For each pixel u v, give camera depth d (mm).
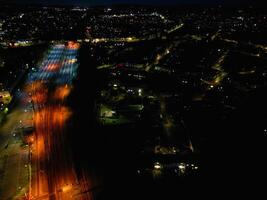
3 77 155500
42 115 113938
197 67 167000
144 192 71688
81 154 88375
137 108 113062
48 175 80250
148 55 196875
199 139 91250
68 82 149250
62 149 91375
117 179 76812
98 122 105000
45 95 133750
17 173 81375
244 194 69562
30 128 104188
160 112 109750
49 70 170750
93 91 133375
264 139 89688
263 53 197625
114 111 111062
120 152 87312
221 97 122188
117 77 150000
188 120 102750
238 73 155375
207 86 137375
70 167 83000
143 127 99375
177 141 90812
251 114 105188
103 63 180125
